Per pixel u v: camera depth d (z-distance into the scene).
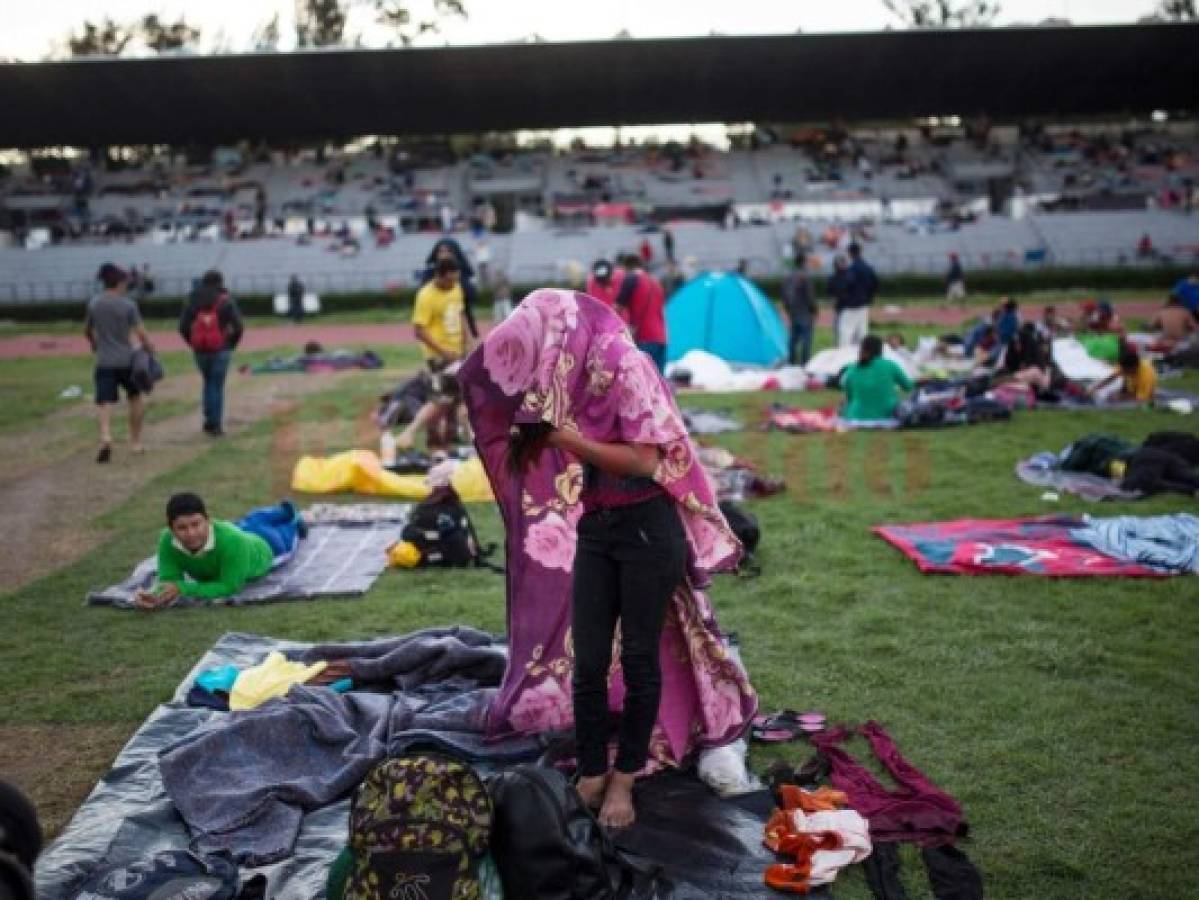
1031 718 5.48
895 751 5.10
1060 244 45.31
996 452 11.97
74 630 7.08
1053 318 20.78
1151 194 50.31
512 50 47.75
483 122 55.47
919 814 4.51
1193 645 6.34
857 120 58.59
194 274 44.50
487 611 7.27
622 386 4.38
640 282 12.77
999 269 41.56
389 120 54.62
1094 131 61.03
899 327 29.27
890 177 54.69
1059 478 10.55
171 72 47.91
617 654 5.09
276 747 5.03
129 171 58.41
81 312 39.91
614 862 4.10
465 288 12.26
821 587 7.56
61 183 56.00
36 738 5.54
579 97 52.56
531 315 4.42
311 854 4.36
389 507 10.00
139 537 9.41
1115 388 15.82
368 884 3.66
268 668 5.87
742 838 4.43
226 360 14.30
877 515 9.48
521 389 4.41
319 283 43.78
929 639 6.54
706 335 20.86
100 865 4.25
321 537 9.07
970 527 8.84
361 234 48.88
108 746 5.44
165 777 4.75
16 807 3.09
